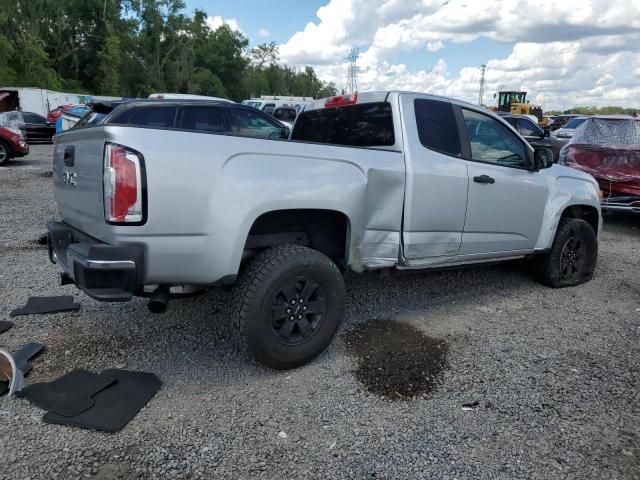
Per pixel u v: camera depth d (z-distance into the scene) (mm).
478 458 2637
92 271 2754
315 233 3703
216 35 74812
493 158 4605
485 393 3252
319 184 3326
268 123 8867
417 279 5531
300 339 3438
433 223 4098
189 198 2871
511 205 4676
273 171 3160
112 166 2732
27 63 50344
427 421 2945
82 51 61219
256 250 3506
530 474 2525
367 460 2607
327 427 2869
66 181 3441
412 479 2479
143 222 2777
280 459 2600
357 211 3557
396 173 3783
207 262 2982
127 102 7375
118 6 62844
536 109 37656
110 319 4203
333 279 3467
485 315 4586
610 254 6965
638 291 5355
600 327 4355
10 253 6012
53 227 3609
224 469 2516
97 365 3463
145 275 2855
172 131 2887
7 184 11148
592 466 2588
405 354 3770
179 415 2938
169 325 4125
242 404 3068
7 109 28688
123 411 2906
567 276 5453
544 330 4270
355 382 3357
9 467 2463
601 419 2986
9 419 2824
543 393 3258
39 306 4355
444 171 4086
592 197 5473
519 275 5781
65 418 2824
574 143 9031
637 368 3607
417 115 4086
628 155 8062
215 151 2963
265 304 3207
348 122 4430
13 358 3273
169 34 67938
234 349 3744
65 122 15055
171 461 2555
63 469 2469
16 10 49875
